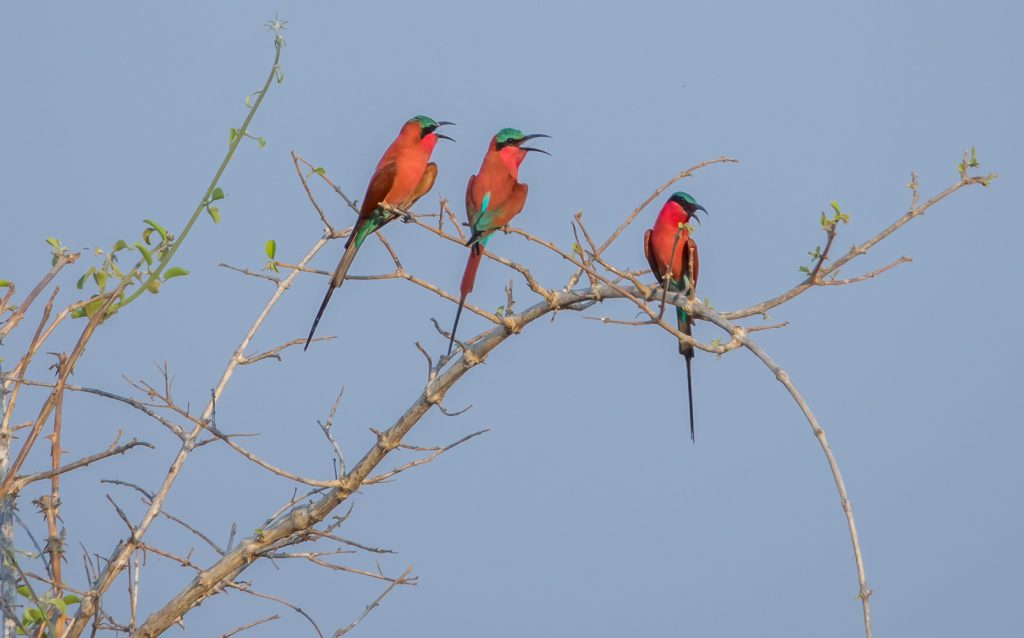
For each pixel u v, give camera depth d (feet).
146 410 32.37
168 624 32.76
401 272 35.94
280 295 34.63
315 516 35.01
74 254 29.40
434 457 35.32
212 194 30.07
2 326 28.37
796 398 30.32
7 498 29.63
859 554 27.32
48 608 28.19
